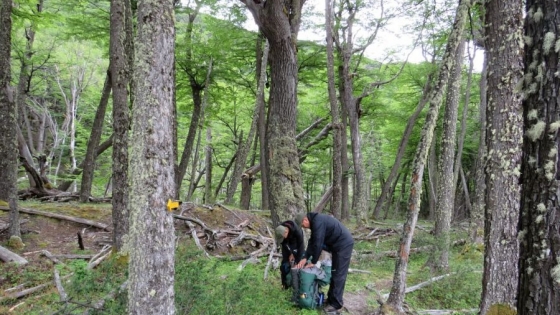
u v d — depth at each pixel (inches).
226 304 169.3
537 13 70.1
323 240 198.2
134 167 123.9
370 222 592.4
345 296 230.1
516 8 190.1
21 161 393.4
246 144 485.7
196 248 285.1
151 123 123.4
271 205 284.8
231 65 571.2
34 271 221.1
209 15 519.2
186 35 519.5
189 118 757.9
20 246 251.9
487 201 197.3
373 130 903.1
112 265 209.9
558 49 66.7
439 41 517.0
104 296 167.2
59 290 181.5
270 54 295.1
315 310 193.6
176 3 496.7
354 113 560.7
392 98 746.8
